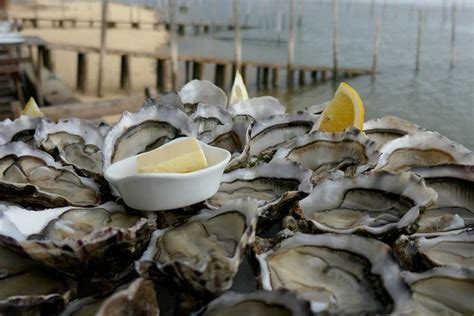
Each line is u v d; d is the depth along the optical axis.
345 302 0.33
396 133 0.56
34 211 0.38
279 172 0.44
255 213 0.34
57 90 2.98
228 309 0.32
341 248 0.36
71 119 0.53
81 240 0.33
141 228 0.36
